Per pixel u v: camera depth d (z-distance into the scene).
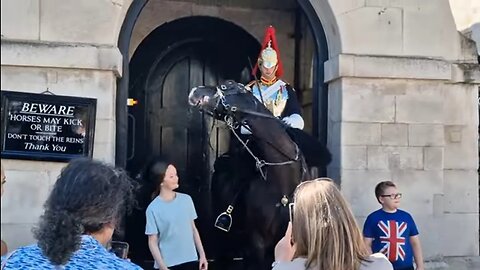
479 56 5.63
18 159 4.61
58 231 1.83
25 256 1.86
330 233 2.11
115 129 4.96
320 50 5.51
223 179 5.17
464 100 5.52
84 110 4.71
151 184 4.94
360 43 5.24
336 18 5.21
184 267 4.45
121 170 2.04
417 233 4.40
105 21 4.79
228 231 5.07
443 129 5.39
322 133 5.49
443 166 5.41
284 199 4.31
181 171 6.82
